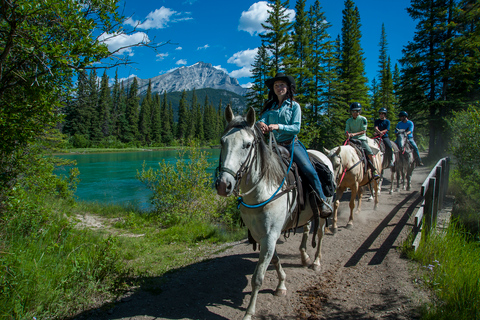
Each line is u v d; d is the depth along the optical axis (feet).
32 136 14.80
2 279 10.75
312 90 97.40
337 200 19.90
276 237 10.23
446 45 76.48
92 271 13.34
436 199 18.75
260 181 9.80
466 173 26.86
